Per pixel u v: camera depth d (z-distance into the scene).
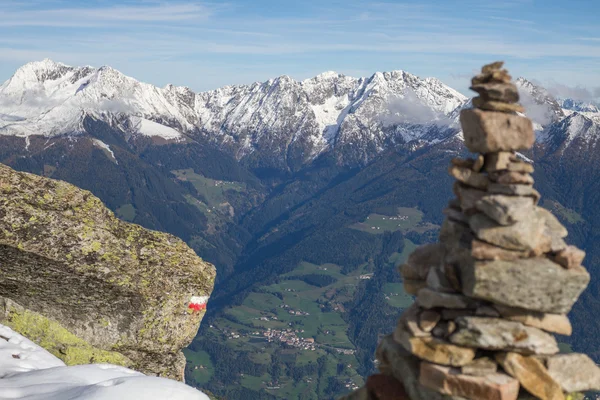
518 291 2.52
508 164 2.62
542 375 2.54
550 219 2.61
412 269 2.81
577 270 2.51
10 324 4.85
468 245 2.62
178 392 3.65
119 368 4.05
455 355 2.59
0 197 5.09
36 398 3.53
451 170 2.70
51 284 5.07
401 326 2.73
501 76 2.64
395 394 2.78
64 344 4.91
